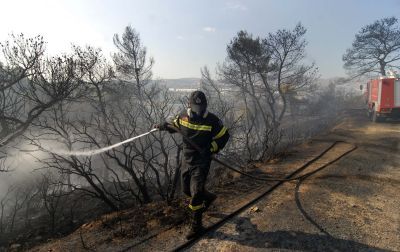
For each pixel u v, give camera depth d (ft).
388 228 15.37
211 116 13.88
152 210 17.47
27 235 20.49
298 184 21.74
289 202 18.37
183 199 18.83
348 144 38.14
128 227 15.39
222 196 19.20
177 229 14.94
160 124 14.66
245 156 32.96
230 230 14.93
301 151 33.19
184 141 14.10
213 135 14.01
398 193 20.58
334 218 16.35
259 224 15.51
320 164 27.50
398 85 66.28
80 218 24.04
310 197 19.26
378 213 17.20
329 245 13.62
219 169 26.48
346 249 13.33
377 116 69.05
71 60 43.16
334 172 25.00
